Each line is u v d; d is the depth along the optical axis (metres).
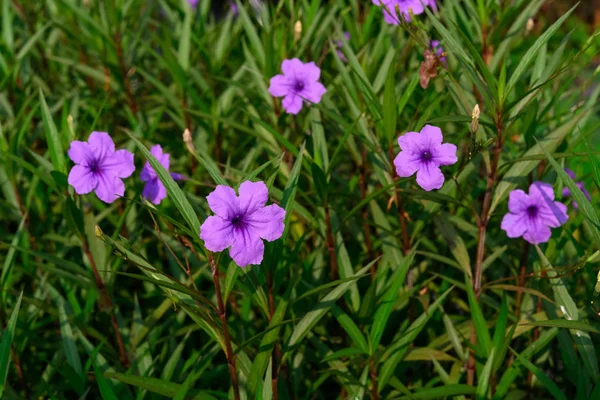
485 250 1.07
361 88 0.96
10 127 1.14
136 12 1.34
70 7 1.21
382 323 0.90
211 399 0.87
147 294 1.09
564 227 0.94
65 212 0.93
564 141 0.99
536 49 0.87
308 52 1.15
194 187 1.13
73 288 1.07
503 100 0.88
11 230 1.20
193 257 1.04
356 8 1.18
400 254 1.01
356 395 0.92
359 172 1.05
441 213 0.98
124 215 0.98
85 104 1.23
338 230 0.96
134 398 0.98
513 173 0.93
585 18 3.01
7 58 1.20
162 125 1.26
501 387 0.90
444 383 0.98
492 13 1.13
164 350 1.02
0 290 0.96
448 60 1.05
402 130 1.04
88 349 0.97
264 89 1.09
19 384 1.05
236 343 0.85
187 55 1.18
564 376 1.04
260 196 0.79
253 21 1.32
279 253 0.86
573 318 0.90
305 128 1.08
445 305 1.07
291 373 0.97
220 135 1.13
